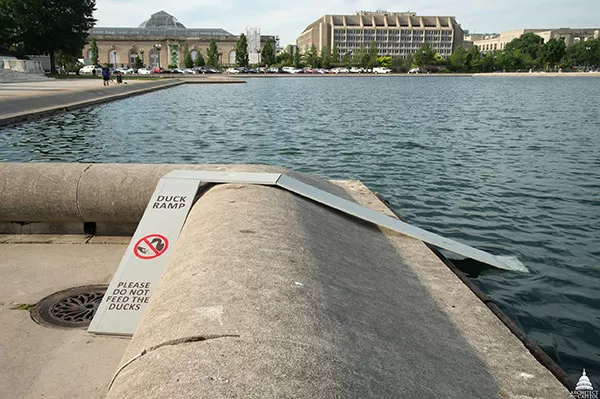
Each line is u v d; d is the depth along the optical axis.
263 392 2.02
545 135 20.84
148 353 2.38
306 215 4.80
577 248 7.63
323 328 2.69
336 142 18.39
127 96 38.06
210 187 5.19
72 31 70.44
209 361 2.19
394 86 71.31
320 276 3.43
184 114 27.47
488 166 14.17
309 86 67.38
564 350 4.70
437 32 186.75
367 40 185.62
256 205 4.48
